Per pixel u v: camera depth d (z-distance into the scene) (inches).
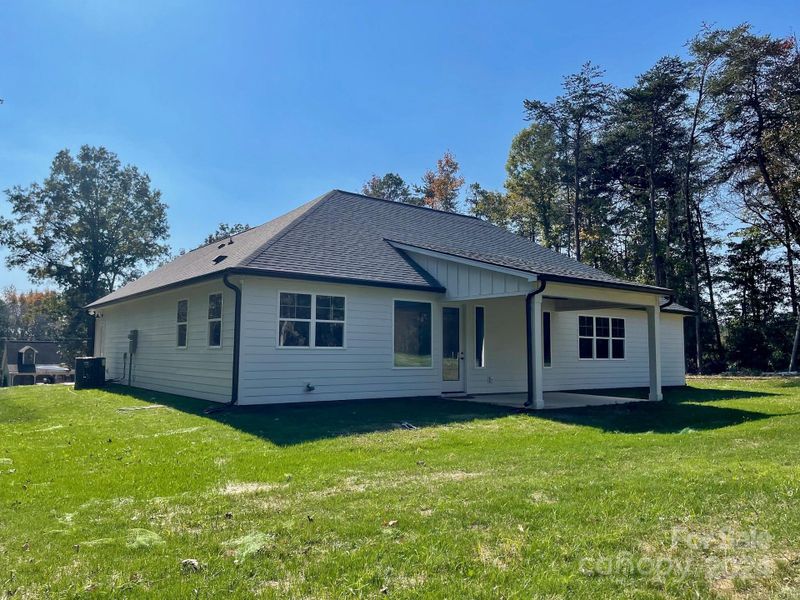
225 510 190.7
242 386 459.8
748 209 1173.7
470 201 1793.8
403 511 180.7
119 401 571.8
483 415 441.4
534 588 122.7
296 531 163.0
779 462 245.3
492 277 514.0
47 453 305.3
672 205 1390.3
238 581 130.0
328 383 502.3
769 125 1090.1
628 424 404.5
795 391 663.8
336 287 511.5
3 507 200.8
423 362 563.8
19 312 3093.0
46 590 127.0
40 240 1546.5
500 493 199.6
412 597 119.8
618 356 742.5
